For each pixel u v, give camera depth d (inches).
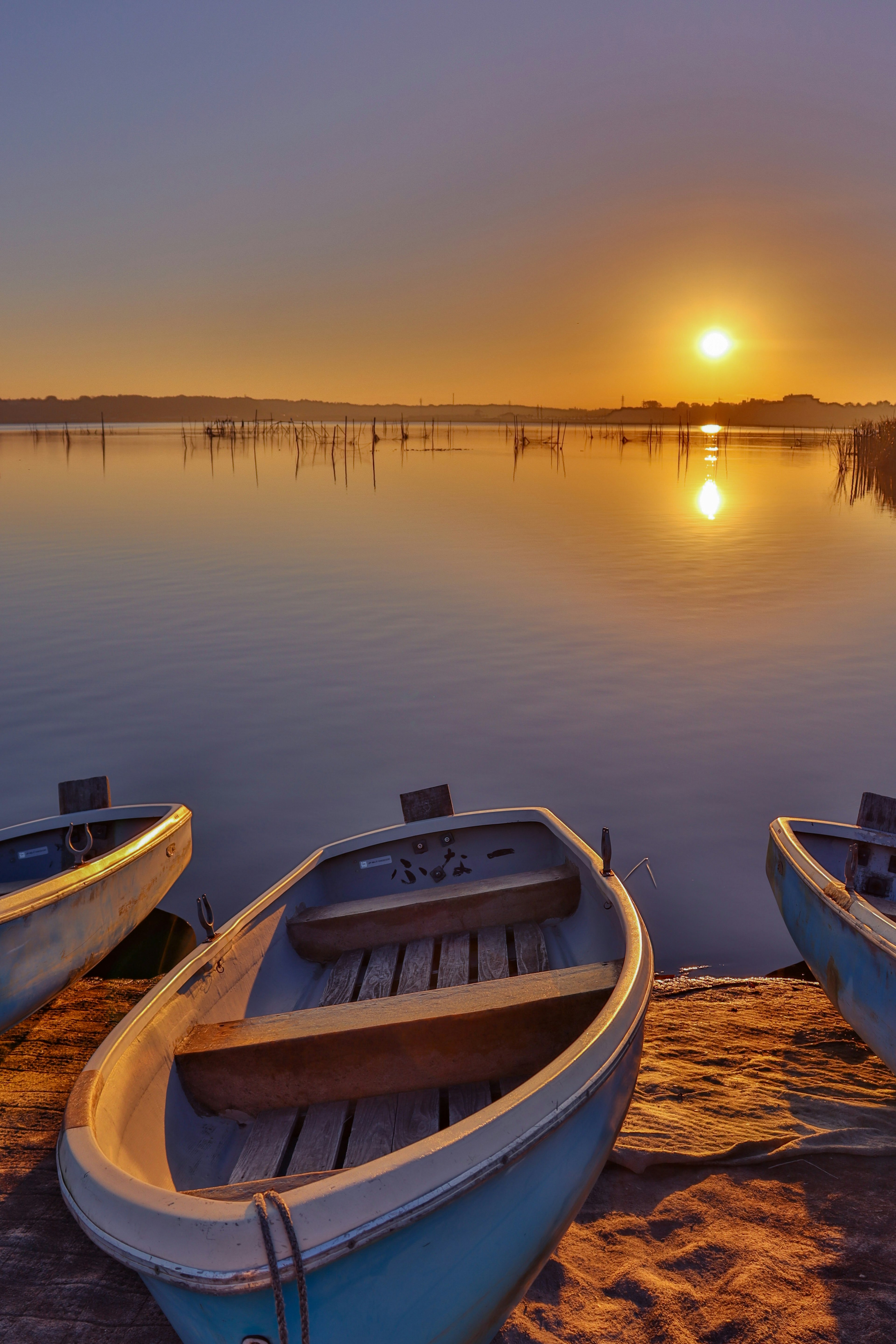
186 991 135.5
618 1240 124.6
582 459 2955.2
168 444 4837.6
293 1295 77.4
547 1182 96.0
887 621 585.6
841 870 219.3
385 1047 127.9
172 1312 84.2
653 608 627.5
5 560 856.9
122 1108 108.0
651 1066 168.6
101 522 1155.9
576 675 478.3
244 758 375.6
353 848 210.2
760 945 239.0
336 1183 80.3
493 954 176.2
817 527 1063.6
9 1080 169.8
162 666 505.7
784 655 508.7
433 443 4672.7
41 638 565.9
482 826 215.0
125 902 204.8
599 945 162.6
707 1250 121.7
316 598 679.1
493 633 568.1
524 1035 129.3
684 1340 107.3
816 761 361.1
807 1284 115.3
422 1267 85.2
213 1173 119.3
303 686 468.8
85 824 238.5
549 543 944.9
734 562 813.9
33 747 389.7
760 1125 148.1
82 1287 120.3
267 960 168.1
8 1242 128.0
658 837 299.4
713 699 437.7
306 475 2134.6
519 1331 109.5
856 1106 152.6
